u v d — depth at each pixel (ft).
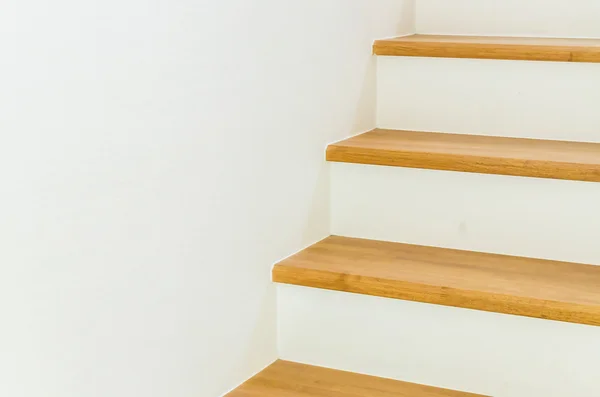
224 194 4.96
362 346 5.52
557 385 5.08
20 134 3.51
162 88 4.31
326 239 6.25
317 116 5.97
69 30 3.69
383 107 6.95
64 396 3.90
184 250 4.65
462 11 7.76
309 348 5.70
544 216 5.71
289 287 5.64
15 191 3.52
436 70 6.68
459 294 5.10
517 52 6.32
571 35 7.45
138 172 4.21
